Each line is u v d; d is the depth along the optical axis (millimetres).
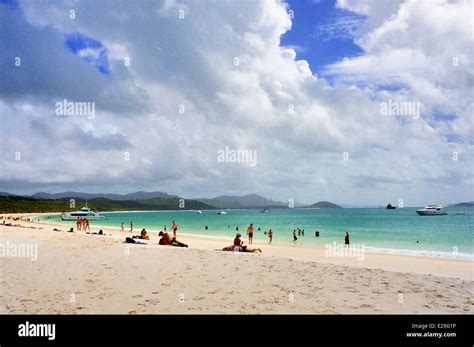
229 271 15180
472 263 21844
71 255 19516
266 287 12406
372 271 15492
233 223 98375
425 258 24453
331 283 13117
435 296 11484
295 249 31109
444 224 84625
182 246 28859
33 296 11062
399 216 137750
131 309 9891
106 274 14336
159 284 12703
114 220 128875
